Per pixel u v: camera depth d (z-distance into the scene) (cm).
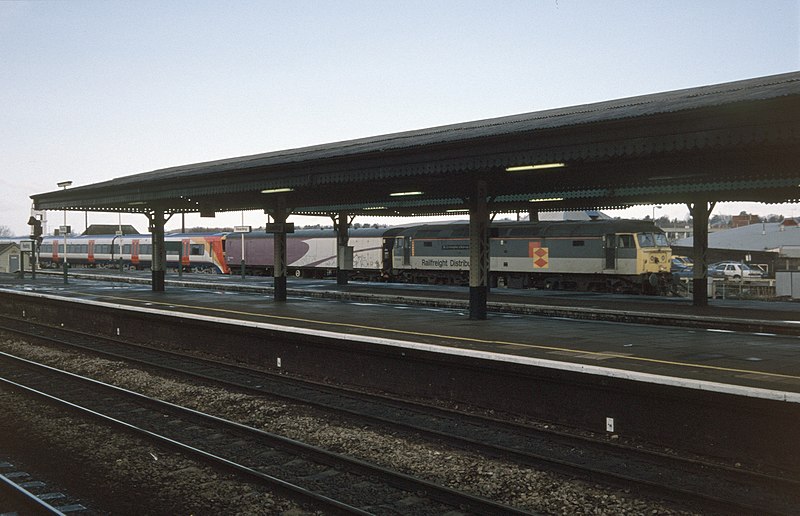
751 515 784
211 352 2034
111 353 2069
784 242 6250
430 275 4406
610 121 1361
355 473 966
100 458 1048
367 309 2538
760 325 1944
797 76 1698
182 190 2716
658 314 2162
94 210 3553
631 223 3516
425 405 1326
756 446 953
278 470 987
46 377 1736
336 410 1309
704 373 1198
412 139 2064
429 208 3500
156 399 1398
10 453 1080
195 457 1030
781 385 1086
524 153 1566
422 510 834
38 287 3997
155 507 846
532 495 873
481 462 998
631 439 1092
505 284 4116
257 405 1388
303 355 1705
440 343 1595
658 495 855
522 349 1496
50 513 805
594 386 1131
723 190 2320
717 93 1504
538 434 1134
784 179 2047
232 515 817
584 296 3062
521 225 3919
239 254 5859
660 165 1745
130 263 7006
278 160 2272
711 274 4694
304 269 5416
